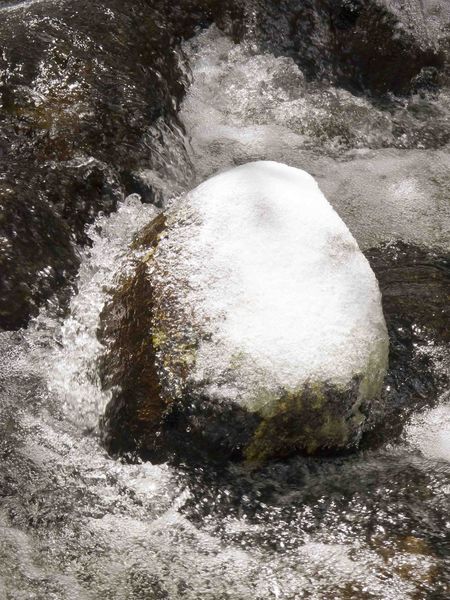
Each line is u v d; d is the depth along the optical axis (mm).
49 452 4219
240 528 4082
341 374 4117
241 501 4121
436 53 5387
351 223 4883
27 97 4762
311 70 5305
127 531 4082
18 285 4434
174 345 4141
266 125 5148
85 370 4281
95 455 4203
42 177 4625
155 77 5008
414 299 4520
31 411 4289
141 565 4027
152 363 4152
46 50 4871
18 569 4020
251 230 4207
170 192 4824
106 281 4348
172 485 4137
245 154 5055
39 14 4988
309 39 5293
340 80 5309
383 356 4191
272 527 4082
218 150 5062
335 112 5203
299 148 5102
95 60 4906
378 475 4168
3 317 4410
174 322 4156
